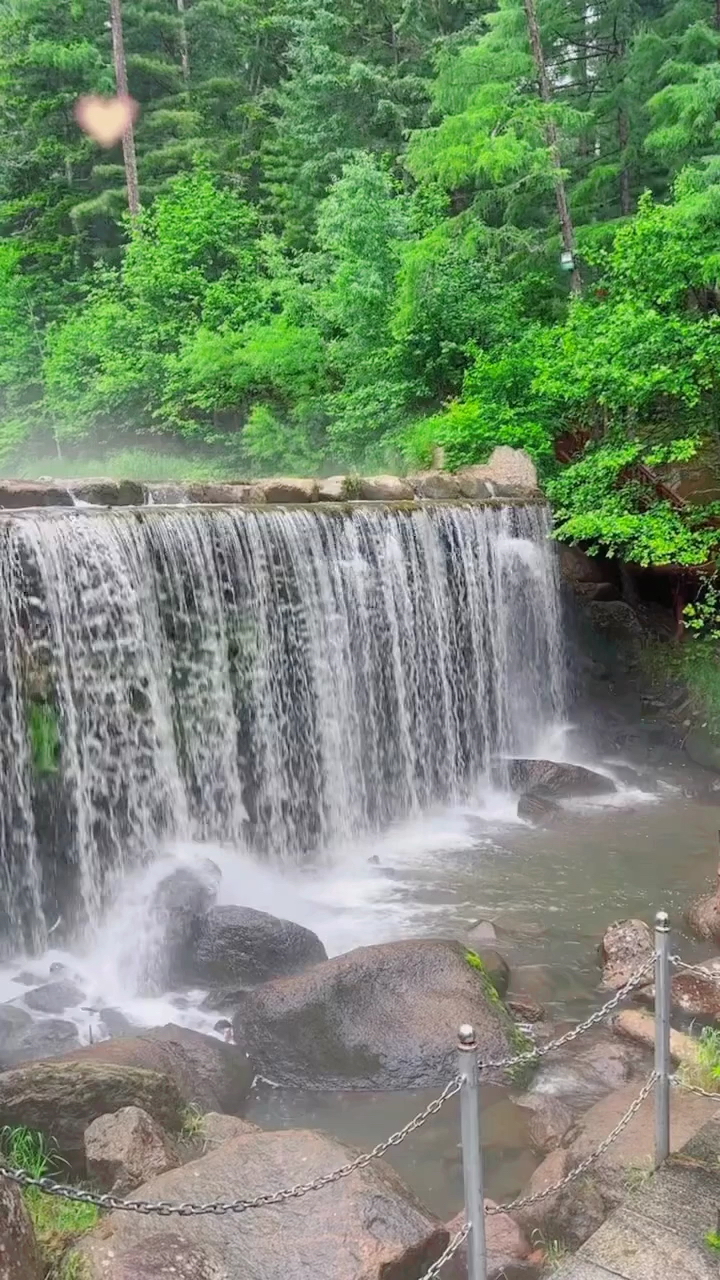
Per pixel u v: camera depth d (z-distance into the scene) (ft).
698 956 27.22
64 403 79.87
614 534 43.70
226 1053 21.93
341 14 86.53
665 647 49.96
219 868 31.96
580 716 49.24
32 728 29.40
